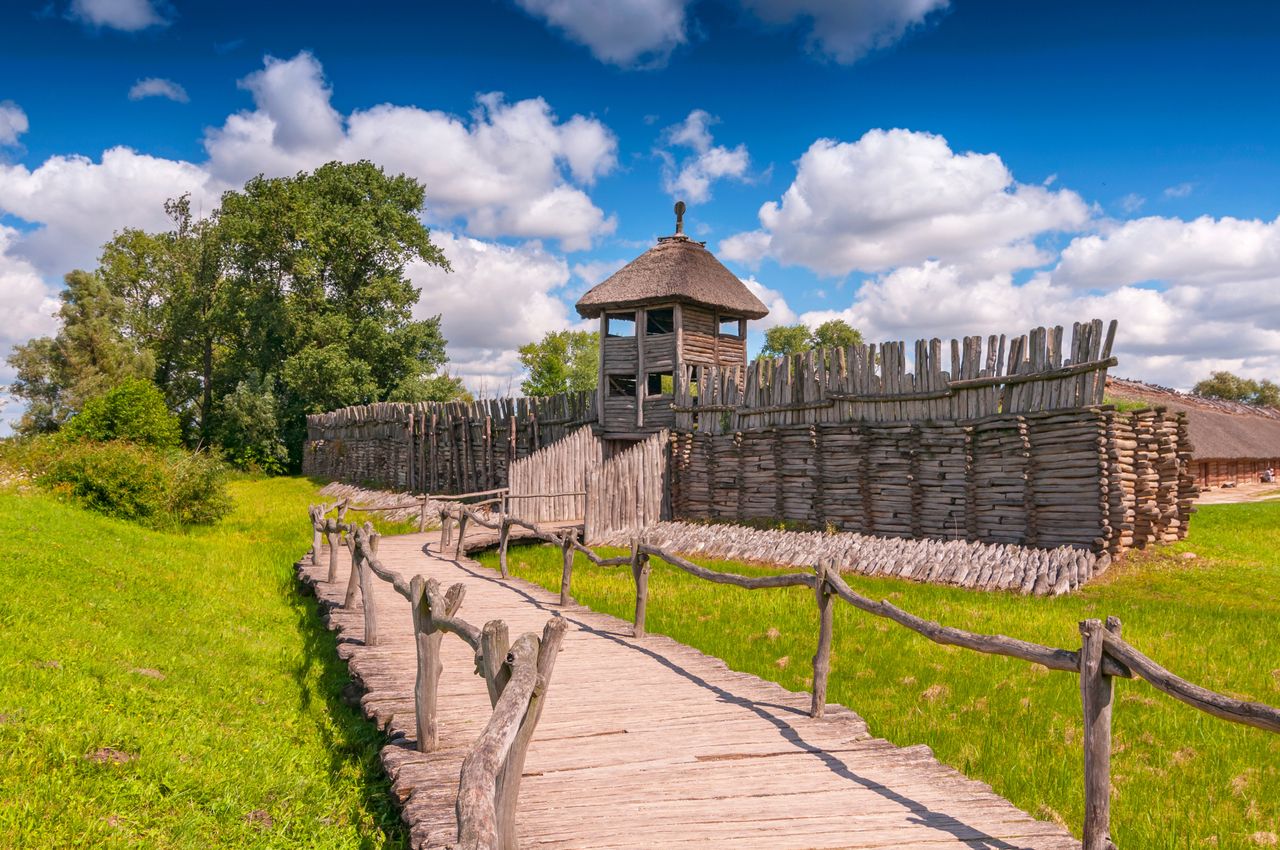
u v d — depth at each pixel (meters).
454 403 36.53
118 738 6.34
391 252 55.47
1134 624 12.12
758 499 23.66
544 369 81.38
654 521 25.06
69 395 54.44
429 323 58.09
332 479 48.41
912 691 9.59
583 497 27.72
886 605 6.99
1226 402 50.41
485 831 2.93
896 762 6.43
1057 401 16.98
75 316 57.41
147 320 65.94
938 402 19.31
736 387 24.78
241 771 6.43
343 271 54.50
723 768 6.29
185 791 5.80
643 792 5.79
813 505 21.80
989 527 18.11
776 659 10.92
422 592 6.88
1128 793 6.89
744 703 8.12
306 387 52.84
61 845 4.68
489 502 26.38
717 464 24.92
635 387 30.61
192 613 12.13
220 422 59.28
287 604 14.85
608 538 24.06
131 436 28.30
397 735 7.26
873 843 4.93
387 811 6.15
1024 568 15.84
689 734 7.12
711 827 5.16
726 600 14.52
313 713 8.71
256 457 55.28
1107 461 16.19
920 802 5.60
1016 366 17.81
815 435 21.75
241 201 53.75
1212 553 17.75
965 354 18.80
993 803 5.59
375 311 55.78
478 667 4.99
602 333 30.61
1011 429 17.75
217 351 68.81
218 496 26.19
